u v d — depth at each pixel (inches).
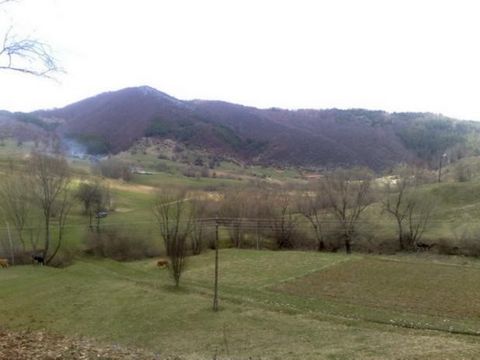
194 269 2405.3
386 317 1418.6
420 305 1579.7
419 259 2652.6
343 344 1091.3
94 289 1846.7
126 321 1414.9
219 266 2493.8
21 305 1603.1
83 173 4099.4
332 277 2119.8
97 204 3467.0
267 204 3373.5
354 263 2469.2
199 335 1250.0
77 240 2999.5
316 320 1366.9
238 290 1887.3
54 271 2274.9
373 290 1838.1
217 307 1537.9
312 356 970.1
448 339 1106.1
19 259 2684.5
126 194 4284.0
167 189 3553.2
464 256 2640.3
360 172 3420.3
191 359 831.1
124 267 2576.3
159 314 1478.8
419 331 1226.0
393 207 3201.3
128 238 2974.9
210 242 3191.4
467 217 3110.2
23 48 517.0
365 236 3080.7
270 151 7623.0
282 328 1288.1
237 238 3351.4
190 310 1513.3
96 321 1419.8
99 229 3085.6
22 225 2834.6
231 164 7199.8
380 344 1063.6
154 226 3169.3
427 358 884.0
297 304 1624.0
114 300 1674.5
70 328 1336.1
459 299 1656.0
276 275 2206.0
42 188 2807.6
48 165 2891.2
